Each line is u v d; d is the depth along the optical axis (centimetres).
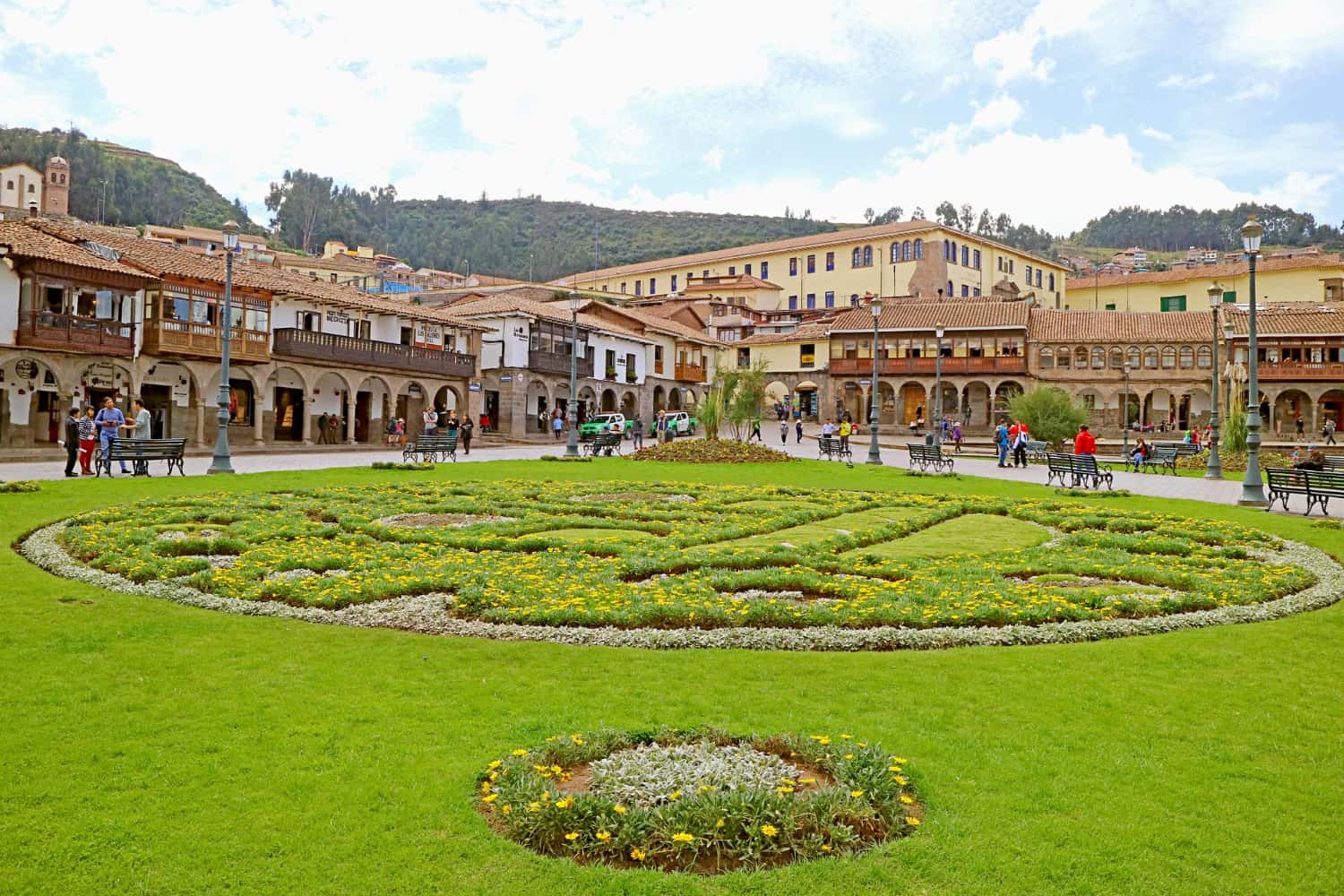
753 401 4069
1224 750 625
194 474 2561
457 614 1012
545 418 6069
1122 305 9569
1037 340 6675
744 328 8381
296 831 497
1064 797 549
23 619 931
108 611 977
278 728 639
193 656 816
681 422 5919
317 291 4441
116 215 14088
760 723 664
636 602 1039
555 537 1553
